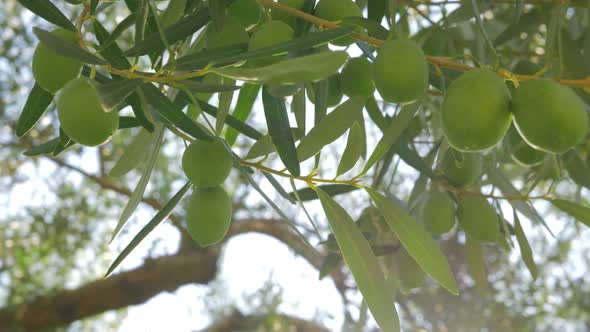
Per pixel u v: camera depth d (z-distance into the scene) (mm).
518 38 497
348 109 330
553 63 403
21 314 1167
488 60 449
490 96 281
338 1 343
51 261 1296
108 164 1227
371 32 333
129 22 322
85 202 1222
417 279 431
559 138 278
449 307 1062
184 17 333
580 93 392
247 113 417
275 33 325
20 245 1214
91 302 1193
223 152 343
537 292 1097
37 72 309
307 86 363
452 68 345
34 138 1169
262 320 1289
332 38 306
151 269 1202
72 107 296
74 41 319
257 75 285
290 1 346
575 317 1100
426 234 331
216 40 338
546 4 427
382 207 336
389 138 332
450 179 402
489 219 395
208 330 1310
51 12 320
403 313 1093
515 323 1054
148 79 298
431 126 508
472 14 398
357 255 322
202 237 346
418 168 395
